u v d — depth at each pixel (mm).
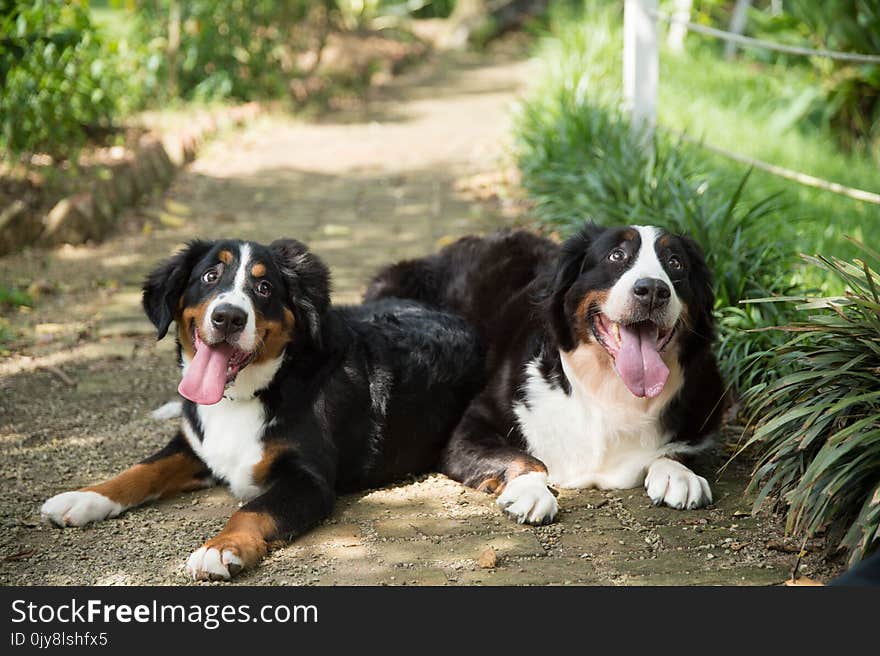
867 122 10625
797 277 5672
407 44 19031
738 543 3664
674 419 4191
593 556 3594
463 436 4371
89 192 7816
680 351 4121
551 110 8992
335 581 3410
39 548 3652
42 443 4582
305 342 4062
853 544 3283
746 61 13891
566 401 4207
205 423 4043
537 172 8094
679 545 3670
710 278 4195
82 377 5379
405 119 12562
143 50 11391
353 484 4211
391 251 7398
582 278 4117
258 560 3525
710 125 10000
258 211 8531
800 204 7684
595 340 4059
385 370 4336
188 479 4148
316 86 13984
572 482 4242
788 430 3734
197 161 10258
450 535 3779
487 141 10977
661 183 6383
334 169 10000
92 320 6168
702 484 3984
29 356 5637
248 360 3861
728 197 6812
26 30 7914
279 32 13523
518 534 3781
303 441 3963
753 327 4992
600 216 6543
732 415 4777
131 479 3971
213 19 12312
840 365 3672
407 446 4371
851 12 10391
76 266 7098
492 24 20922
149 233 7852
